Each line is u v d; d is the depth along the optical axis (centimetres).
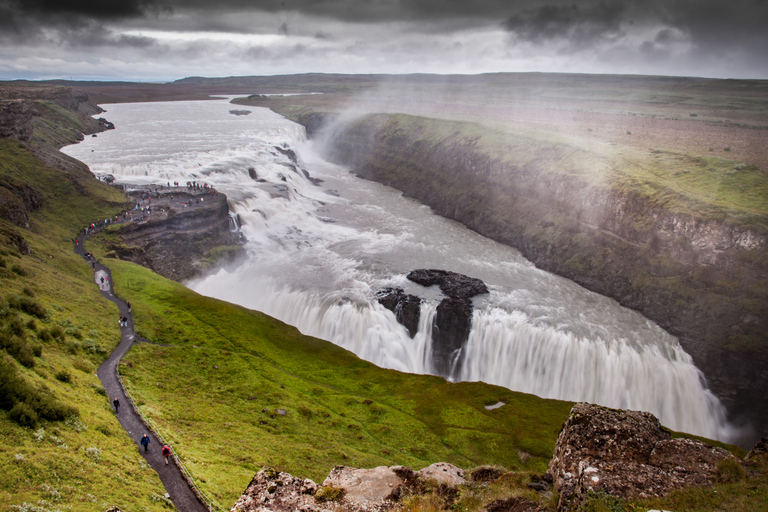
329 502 2033
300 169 17412
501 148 14575
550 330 8188
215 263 10319
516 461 5281
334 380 6844
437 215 14388
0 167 10312
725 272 8600
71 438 3581
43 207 10206
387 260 10681
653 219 9819
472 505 2062
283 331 8044
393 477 2342
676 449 2036
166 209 10831
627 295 9525
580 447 2155
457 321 8469
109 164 13400
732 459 1903
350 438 5434
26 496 2745
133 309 7512
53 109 18462
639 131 16062
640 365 7806
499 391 6831
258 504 1972
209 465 4028
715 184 10281
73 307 6844
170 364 6303
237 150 16800
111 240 9681
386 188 17112
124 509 2950
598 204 10988
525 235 12000
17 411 3475
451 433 5725
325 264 10456
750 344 7706
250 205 12294
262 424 5356
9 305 5609
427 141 17625
